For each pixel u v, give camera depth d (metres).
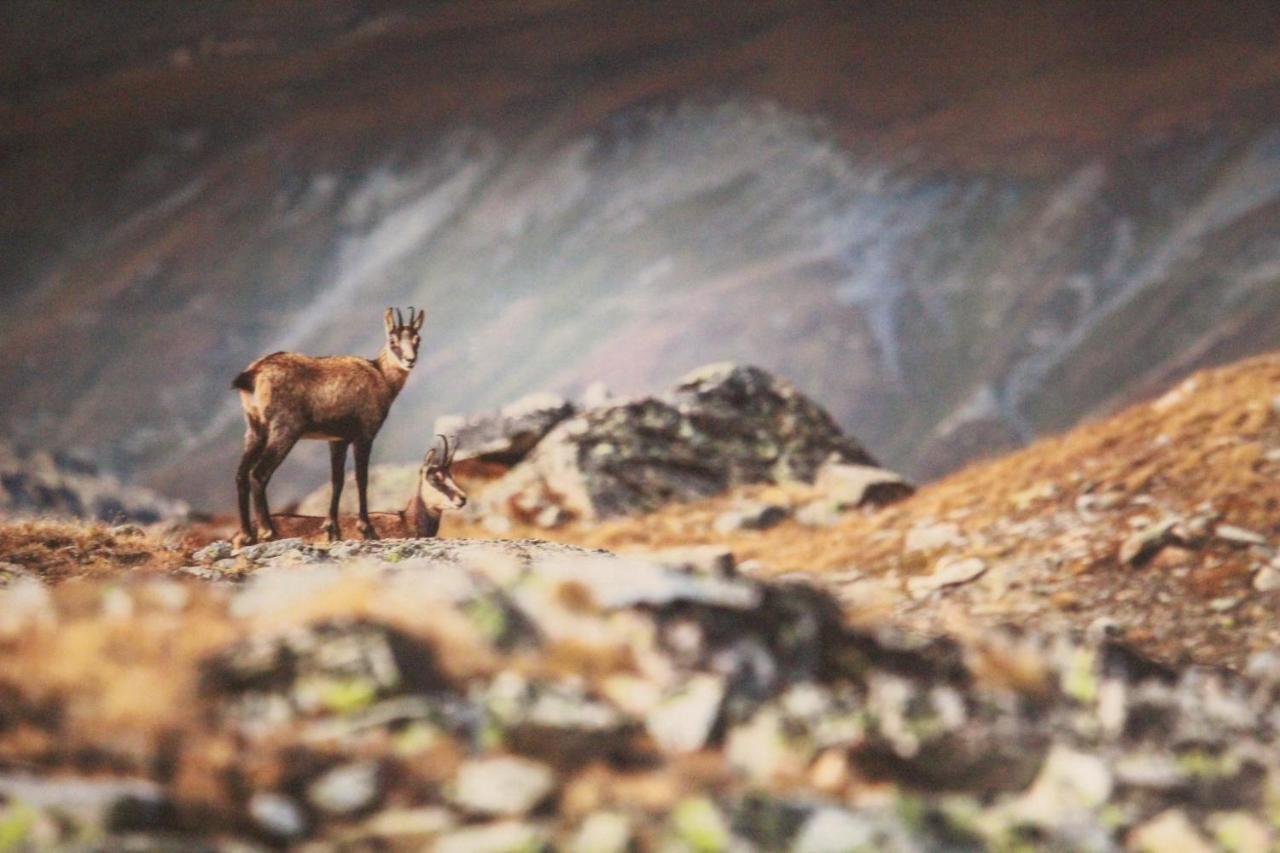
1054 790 6.84
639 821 5.88
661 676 7.04
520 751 6.37
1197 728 7.79
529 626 7.37
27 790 5.45
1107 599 19.48
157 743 6.06
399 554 13.05
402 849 5.66
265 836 5.64
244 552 13.12
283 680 6.57
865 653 7.79
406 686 6.61
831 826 5.96
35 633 7.14
